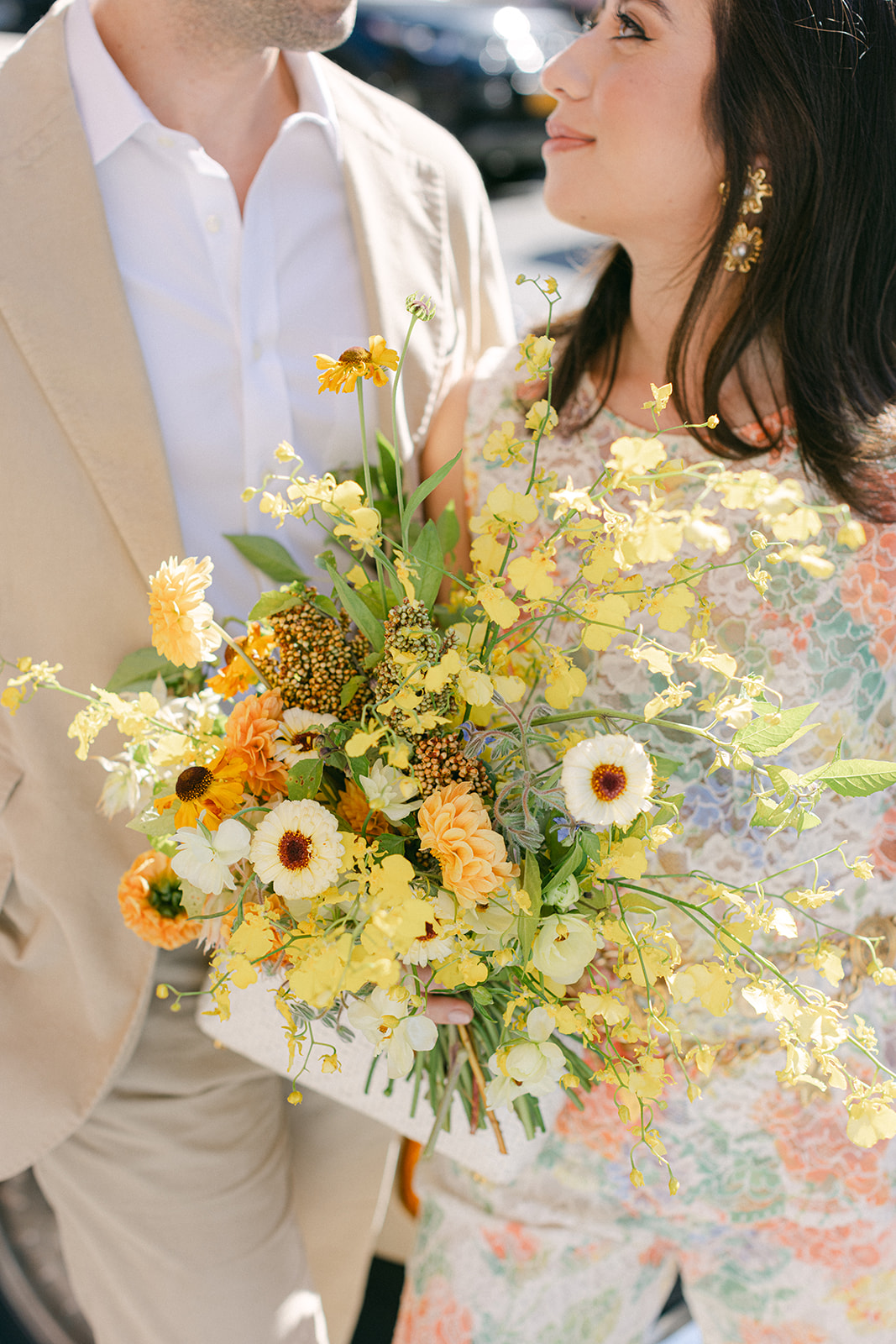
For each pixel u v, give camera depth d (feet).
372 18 20.88
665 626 3.33
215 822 3.43
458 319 5.47
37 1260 6.06
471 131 21.17
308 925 3.38
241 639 3.90
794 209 4.09
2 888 4.67
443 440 4.98
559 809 3.40
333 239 5.10
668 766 3.59
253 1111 5.02
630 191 4.16
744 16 3.88
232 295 4.79
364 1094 4.34
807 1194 4.50
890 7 3.99
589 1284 4.77
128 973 4.69
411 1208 6.46
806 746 4.23
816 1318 4.66
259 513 4.91
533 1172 4.71
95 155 4.53
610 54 4.09
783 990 3.45
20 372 4.24
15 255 4.24
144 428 4.40
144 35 4.52
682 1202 4.58
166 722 3.87
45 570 4.33
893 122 4.07
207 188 4.66
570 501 3.26
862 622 4.23
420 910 3.15
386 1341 6.62
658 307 4.45
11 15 15.87
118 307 4.39
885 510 4.20
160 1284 4.81
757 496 3.00
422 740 3.46
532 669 3.92
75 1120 4.74
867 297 4.23
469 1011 3.80
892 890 4.51
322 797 3.66
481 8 21.93
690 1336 6.33
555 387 4.58
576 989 4.26
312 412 5.04
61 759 4.48
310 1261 5.83
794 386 4.22
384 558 3.54
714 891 3.51
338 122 5.06
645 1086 3.43
